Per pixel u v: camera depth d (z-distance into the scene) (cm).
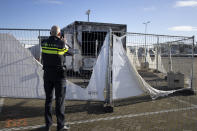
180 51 811
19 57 531
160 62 1109
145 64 1151
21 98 546
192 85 679
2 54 530
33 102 555
